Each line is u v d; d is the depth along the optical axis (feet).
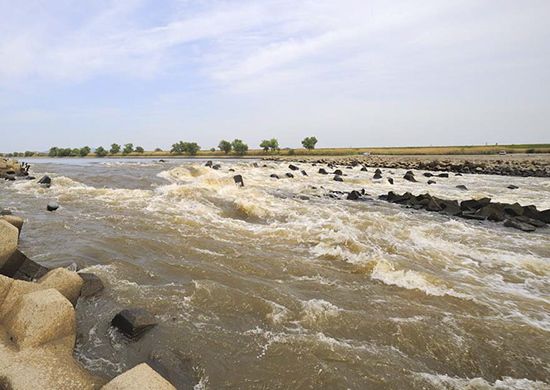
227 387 12.07
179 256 25.23
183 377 12.32
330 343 14.79
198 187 56.70
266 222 38.27
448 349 14.90
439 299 19.88
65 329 13.08
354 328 16.28
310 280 22.09
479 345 15.28
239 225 35.96
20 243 26.00
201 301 18.24
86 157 442.50
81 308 16.78
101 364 12.86
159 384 9.68
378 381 12.61
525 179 96.43
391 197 57.21
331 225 36.19
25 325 12.05
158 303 17.74
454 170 130.00
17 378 10.52
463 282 22.62
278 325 16.28
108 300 17.76
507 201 57.98
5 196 47.52
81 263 22.36
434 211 47.93
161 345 14.19
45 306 12.46
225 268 23.30
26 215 35.73
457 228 37.81
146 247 26.71
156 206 43.57
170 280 20.81
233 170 101.55
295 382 12.40
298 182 82.17
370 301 19.31
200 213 40.45
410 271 23.41
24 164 93.61
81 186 58.70
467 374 13.55
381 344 15.10
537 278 23.57
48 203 43.24
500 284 22.47
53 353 12.00
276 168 119.55
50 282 15.02
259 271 23.15
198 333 15.19
